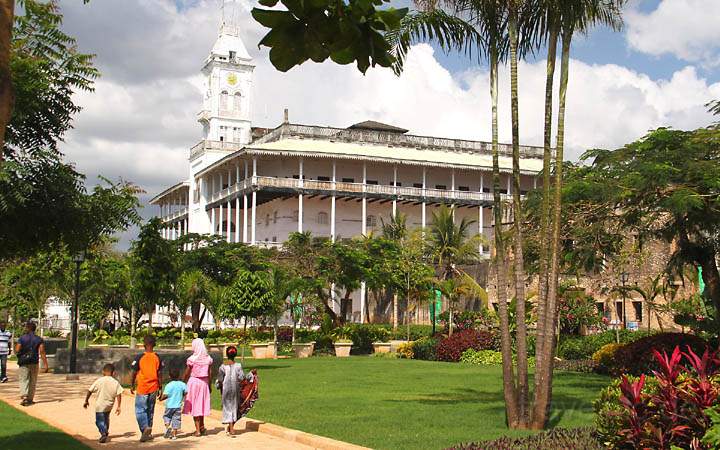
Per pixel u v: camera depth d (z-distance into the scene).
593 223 15.64
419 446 10.22
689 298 27.44
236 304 27.75
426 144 69.19
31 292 34.78
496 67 12.83
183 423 13.02
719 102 15.48
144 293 24.06
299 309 39.59
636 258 24.38
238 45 72.69
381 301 55.97
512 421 11.97
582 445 8.84
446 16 12.55
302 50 2.62
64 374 23.97
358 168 62.91
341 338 37.41
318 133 65.88
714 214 15.39
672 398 7.85
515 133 12.44
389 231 53.53
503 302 12.28
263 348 33.38
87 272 32.91
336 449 10.09
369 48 2.66
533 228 16.91
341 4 2.61
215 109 71.06
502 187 66.75
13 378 22.88
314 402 15.68
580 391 17.88
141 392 11.07
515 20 12.24
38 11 17.41
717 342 19.39
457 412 13.93
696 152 14.77
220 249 45.28
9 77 3.41
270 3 2.57
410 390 18.44
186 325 51.78
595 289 30.88
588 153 16.27
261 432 11.91
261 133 75.56
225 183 65.75
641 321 30.55
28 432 11.52
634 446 8.05
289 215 61.84
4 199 16.95
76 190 18.97
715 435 7.00
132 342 29.83
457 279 40.50
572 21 11.99
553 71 12.26
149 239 24.02
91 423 12.95
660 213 16.58
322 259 40.72
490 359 29.12
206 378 11.80
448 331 39.16
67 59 17.69
